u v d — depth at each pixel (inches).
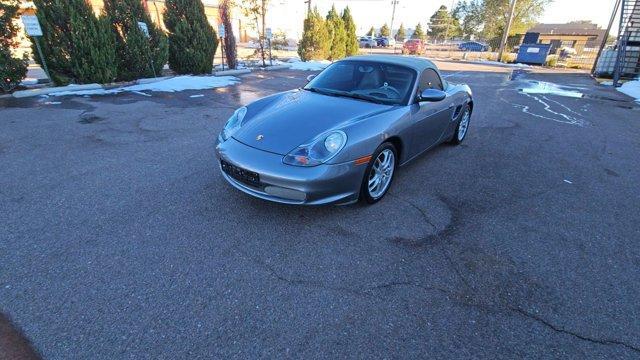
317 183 99.5
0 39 274.4
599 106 343.3
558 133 235.0
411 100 134.3
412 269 91.7
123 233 101.3
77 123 211.0
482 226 114.2
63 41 302.4
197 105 273.1
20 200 118.3
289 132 109.4
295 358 65.9
